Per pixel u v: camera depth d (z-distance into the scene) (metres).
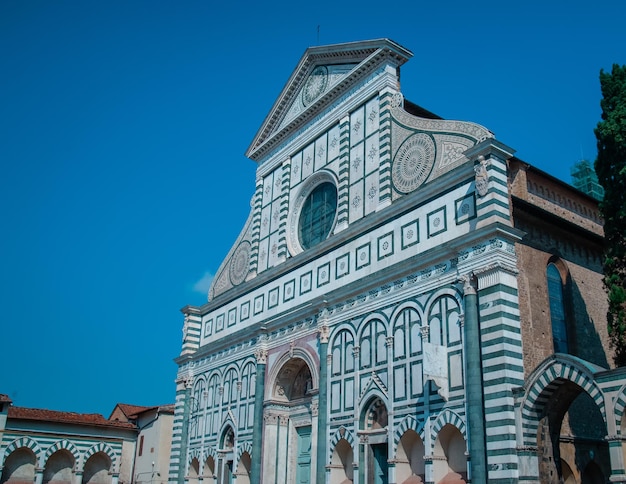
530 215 32.16
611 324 29.67
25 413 56.12
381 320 35.00
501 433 26.89
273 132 52.03
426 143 36.19
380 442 33.44
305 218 45.78
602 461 30.91
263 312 45.97
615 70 31.12
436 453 29.94
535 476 26.31
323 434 36.88
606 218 30.55
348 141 42.62
